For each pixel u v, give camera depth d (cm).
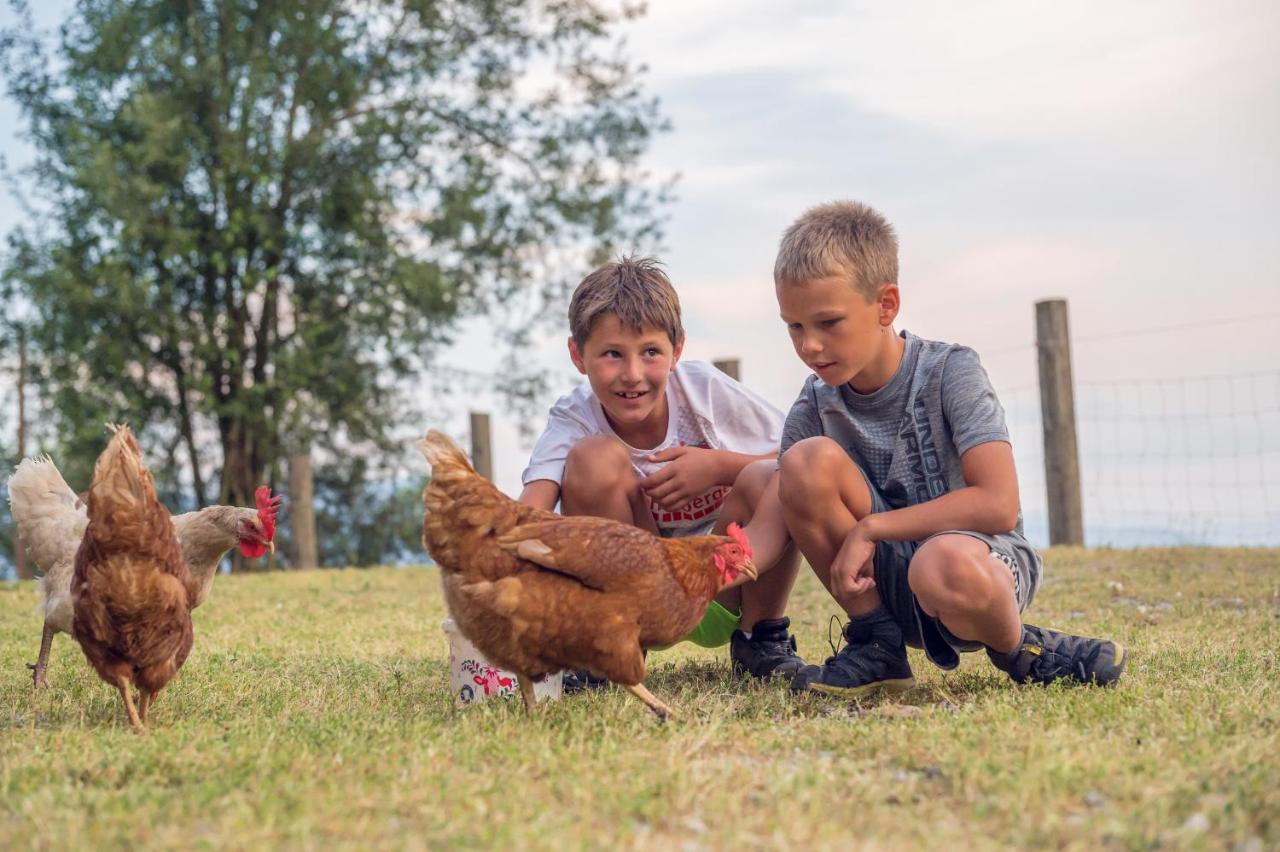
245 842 250
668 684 470
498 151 2155
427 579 1161
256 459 2095
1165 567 962
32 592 1034
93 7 1883
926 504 419
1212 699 388
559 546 368
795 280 421
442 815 272
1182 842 249
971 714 376
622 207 2167
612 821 272
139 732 381
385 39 2089
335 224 2008
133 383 1928
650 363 460
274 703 432
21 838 257
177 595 391
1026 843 256
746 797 290
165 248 1791
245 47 1931
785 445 480
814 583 970
